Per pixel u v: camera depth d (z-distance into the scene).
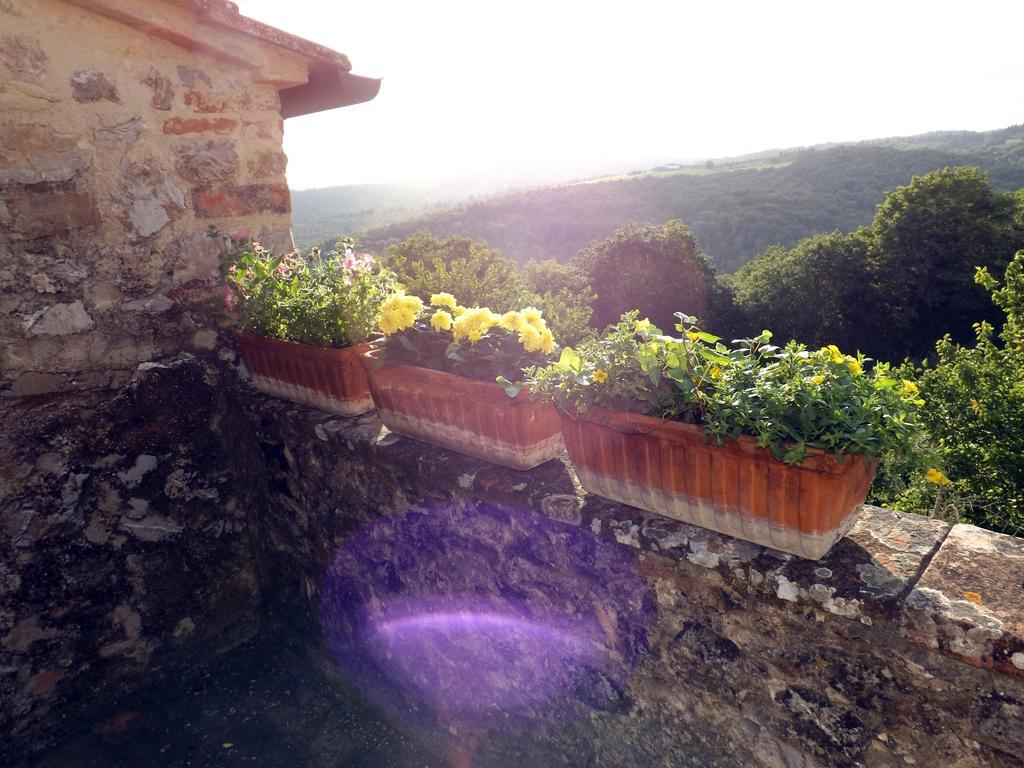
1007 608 1.11
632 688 1.65
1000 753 1.10
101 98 2.45
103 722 2.60
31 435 2.42
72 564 2.55
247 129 2.92
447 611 2.12
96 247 2.50
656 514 1.55
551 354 1.84
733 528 1.39
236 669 2.87
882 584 1.21
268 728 2.51
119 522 2.65
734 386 1.35
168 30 2.50
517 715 2.00
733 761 1.49
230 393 2.89
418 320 2.07
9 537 2.40
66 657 2.56
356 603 2.53
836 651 1.27
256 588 3.08
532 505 1.71
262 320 2.52
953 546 1.32
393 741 2.40
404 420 2.12
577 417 1.55
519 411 1.76
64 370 2.46
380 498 2.25
